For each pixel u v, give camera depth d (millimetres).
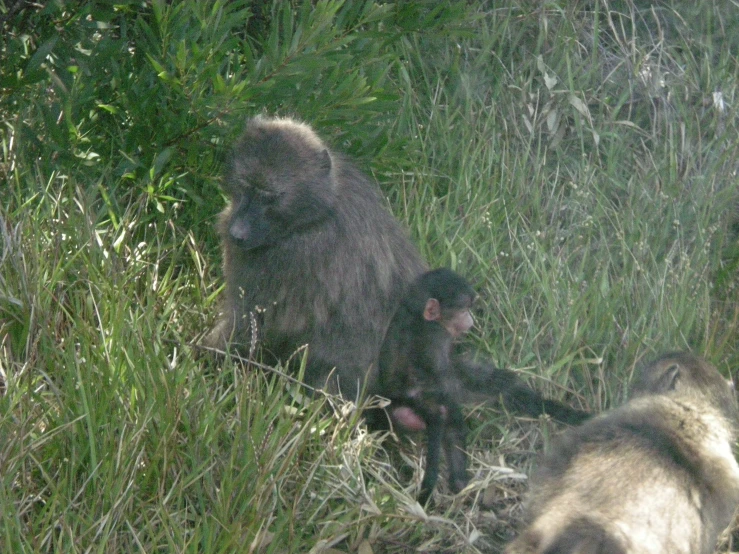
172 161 8180
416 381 6922
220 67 8039
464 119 9297
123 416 5926
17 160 8094
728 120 9578
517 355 7797
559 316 7949
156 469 5754
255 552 5523
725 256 8758
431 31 9047
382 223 7477
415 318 7023
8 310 6883
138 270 7480
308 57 7742
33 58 7777
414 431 7012
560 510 5148
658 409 5703
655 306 8039
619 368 7699
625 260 8336
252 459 5906
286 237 7121
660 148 9516
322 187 7082
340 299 7102
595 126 9656
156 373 6285
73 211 7609
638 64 9906
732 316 8094
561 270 8375
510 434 7281
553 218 8977
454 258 8172
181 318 7594
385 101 8641
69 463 5781
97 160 8141
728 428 5754
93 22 8078
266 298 7180
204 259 8062
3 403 6059
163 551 5633
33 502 5594
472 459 7102
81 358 6496
